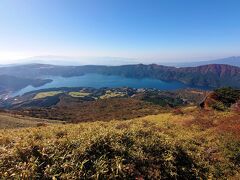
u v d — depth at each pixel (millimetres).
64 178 9180
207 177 11727
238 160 13914
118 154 11047
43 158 10188
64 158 10344
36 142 11516
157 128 21469
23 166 9445
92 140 11578
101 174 9625
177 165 11734
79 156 10430
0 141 12406
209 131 20531
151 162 11164
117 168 9891
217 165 13047
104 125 20703
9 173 9195
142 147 12227
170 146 13188
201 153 14344
